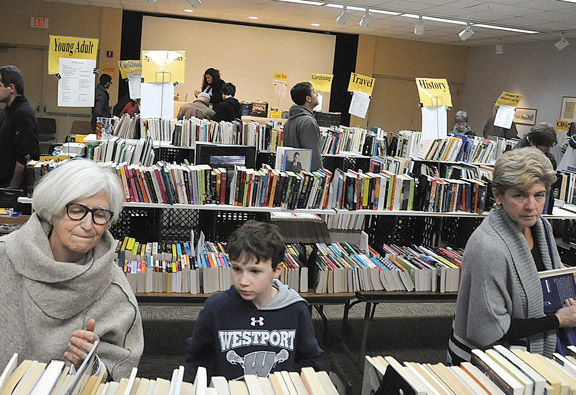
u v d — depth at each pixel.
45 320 1.25
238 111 7.58
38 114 12.33
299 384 1.04
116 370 1.33
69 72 3.75
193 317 4.10
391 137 6.54
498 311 1.66
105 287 1.34
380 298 3.38
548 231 1.83
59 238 1.29
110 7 12.08
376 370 1.14
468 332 1.73
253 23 13.34
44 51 12.16
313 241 3.81
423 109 4.44
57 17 11.97
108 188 1.30
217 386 1.02
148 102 4.48
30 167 3.22
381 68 14.15
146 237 3.73
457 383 1.08
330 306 4.54
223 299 1.74
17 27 11.85
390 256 3.67
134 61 5.75
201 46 13.26
